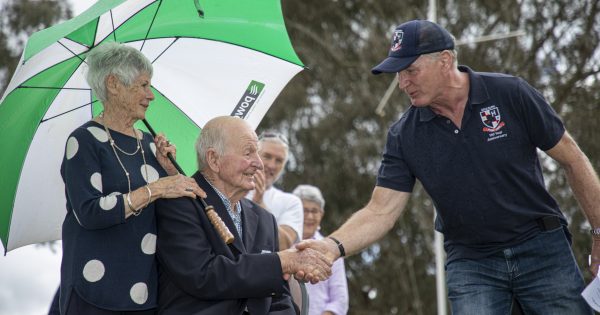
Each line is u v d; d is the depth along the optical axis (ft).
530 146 15.98
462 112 15.96
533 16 59.26
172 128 16.78
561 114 57.72
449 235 16.58
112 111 14.80
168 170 15.26
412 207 58.70
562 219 16.24
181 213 14.66
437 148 16.15
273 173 22.35
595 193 15.93
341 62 63.62
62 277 14.39
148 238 14.56
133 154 14.79
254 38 17.07
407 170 16.74
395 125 16.96
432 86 15.84
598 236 16.01
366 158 60.75
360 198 61.82
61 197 16.01
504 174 15.83
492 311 16.07
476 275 16.29
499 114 15.83
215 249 14.80
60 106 15.84
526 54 59.21
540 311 16.05
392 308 61.05
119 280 14.23
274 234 16.11
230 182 15.16
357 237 16.43
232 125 15.28
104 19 15.70
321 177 61.52
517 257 15.98
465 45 59.88
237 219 15.52
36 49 13.88
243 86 16.94
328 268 15.07
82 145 14.35
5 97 14.47
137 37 16.28
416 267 60.34
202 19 16.66
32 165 15.70
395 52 16.03
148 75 14.84
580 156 16.01
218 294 14.39
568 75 58.44
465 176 15.94
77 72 15.81
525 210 15.92
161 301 14.62
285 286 15.47
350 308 60.64
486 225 15.98
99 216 13.84
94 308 14.08
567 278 15.92
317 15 64.59
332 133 61.93
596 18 58.49
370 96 61.67
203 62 16.92
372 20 63.36
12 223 15.72
